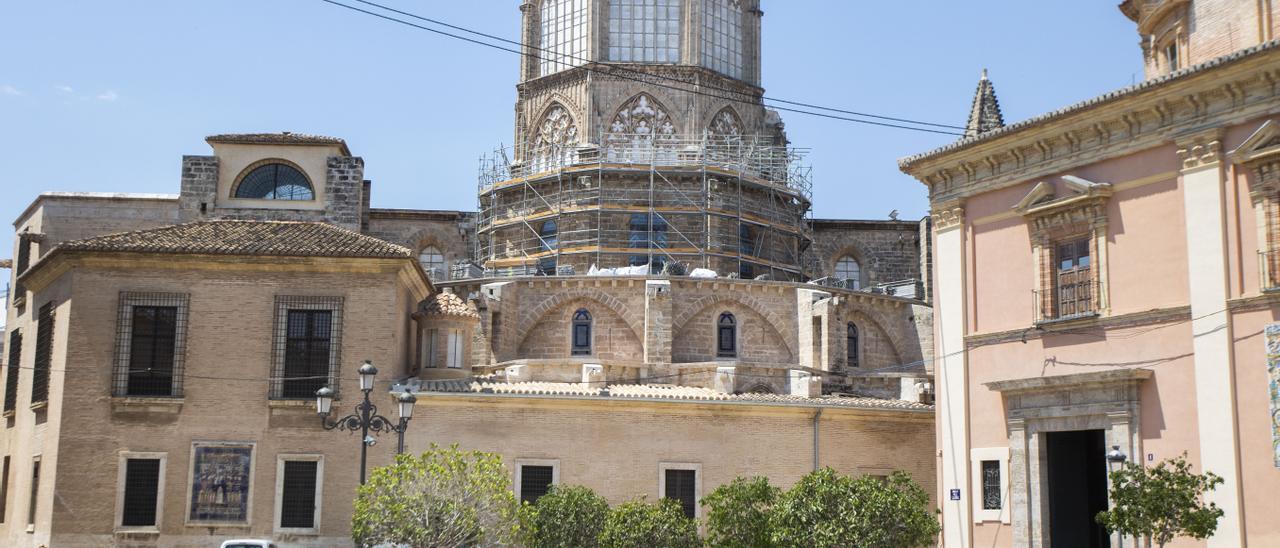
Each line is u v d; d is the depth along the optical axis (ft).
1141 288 110.22
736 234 221.66
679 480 145.48
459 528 112.16
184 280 145.28
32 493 150.71
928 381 171.32
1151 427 108.27
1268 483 98.84
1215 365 103.30
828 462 150.20
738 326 194.90
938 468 129.29
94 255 144.56
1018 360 121.08
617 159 227.61
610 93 231.09
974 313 126.72
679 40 234.58
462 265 221.25
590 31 232.73
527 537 123.65
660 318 186.19
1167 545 106.11
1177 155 108.06
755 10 245.24
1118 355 111.75
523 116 240.12
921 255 239.30
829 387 176.65
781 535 115.24
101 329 143.84
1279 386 98.48
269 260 144.66
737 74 243.19
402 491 112.98
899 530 114.42
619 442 144.87
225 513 140.05
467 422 142.72
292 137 190.29
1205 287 104.68
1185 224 106.83
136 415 142.00
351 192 188.96
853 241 251.60
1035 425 118.32
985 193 126.31
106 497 140.05
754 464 147.43
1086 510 120.06
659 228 221.66
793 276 230.89
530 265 224.53
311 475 141.18
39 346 156.25
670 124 231.09
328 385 143.02
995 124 142.20
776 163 238.48
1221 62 101.96
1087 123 114.42
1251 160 101.60
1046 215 118.42
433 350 156.35
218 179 188.75
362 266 145.18
